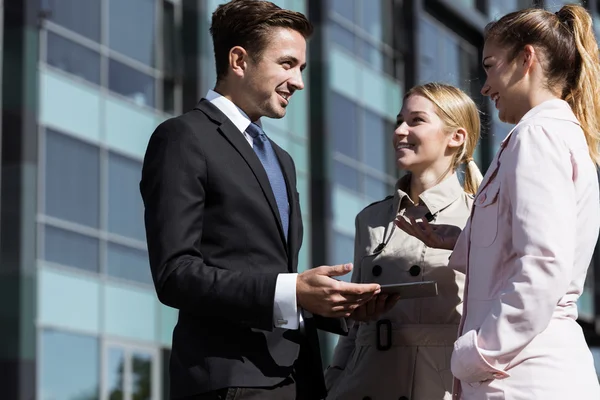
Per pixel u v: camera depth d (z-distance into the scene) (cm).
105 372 1808
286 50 454
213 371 414
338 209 2383
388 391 503
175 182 422
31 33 1773
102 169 1873
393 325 510
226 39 458
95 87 1891
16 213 1714
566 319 396
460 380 404
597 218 405
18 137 1734
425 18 2778
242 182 431
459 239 455
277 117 459
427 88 530
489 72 427
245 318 407
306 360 438
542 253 379
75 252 1797
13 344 1678
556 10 437
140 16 2005
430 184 527
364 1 2608
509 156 397
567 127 401
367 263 524
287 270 437
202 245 427
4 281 1698
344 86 2478
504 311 379
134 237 1909
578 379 386
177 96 2050
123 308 1858
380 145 2584
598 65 422
